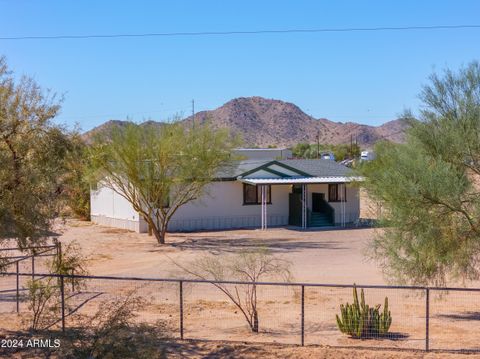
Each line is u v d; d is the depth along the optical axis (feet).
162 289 67.51
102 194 151.43
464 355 40.91
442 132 46.29
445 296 63.41
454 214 44.98
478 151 45.32
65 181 45.11
